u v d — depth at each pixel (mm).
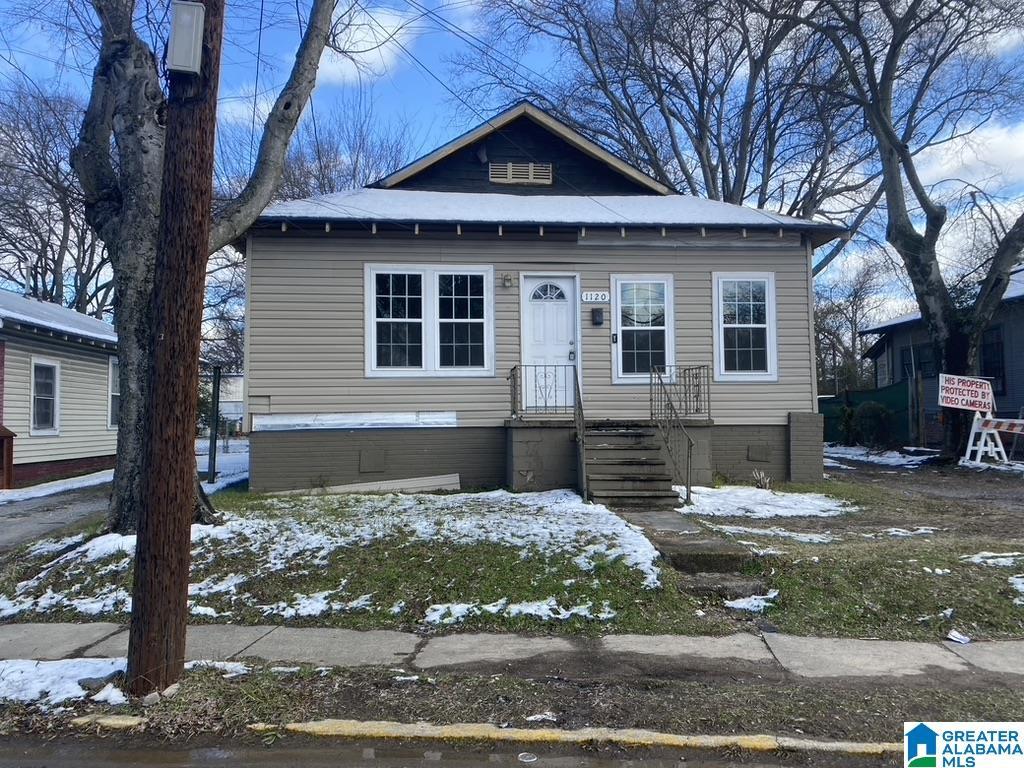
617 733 4383
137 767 4152
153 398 5035
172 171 5090
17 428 16828
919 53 20703
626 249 13531
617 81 28469
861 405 23781
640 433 12016
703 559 7453
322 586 7258
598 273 13469
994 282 17703
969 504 11602
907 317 27641
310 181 28641
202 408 31266
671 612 6633
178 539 5055
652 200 15375
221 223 8844
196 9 5035
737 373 13531
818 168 28188
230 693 4934
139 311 8766
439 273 13180
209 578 7457
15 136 22688
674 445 12359
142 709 4730
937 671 5398
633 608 6664
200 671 5301
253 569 7609
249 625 6570
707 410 13328
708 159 29078
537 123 15836
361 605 6871
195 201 5113
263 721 4586
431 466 12992
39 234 30312
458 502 10812
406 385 13023
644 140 28812
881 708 4723
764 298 13648
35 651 6035
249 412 12633
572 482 12047
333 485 12750
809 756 4172
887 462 18938
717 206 14898
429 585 7137
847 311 47094
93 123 9031
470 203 14344
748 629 6332
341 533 8500
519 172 15867
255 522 8945
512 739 4363
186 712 4672
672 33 27406
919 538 8906
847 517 10367
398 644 6059
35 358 17672
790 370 13609
